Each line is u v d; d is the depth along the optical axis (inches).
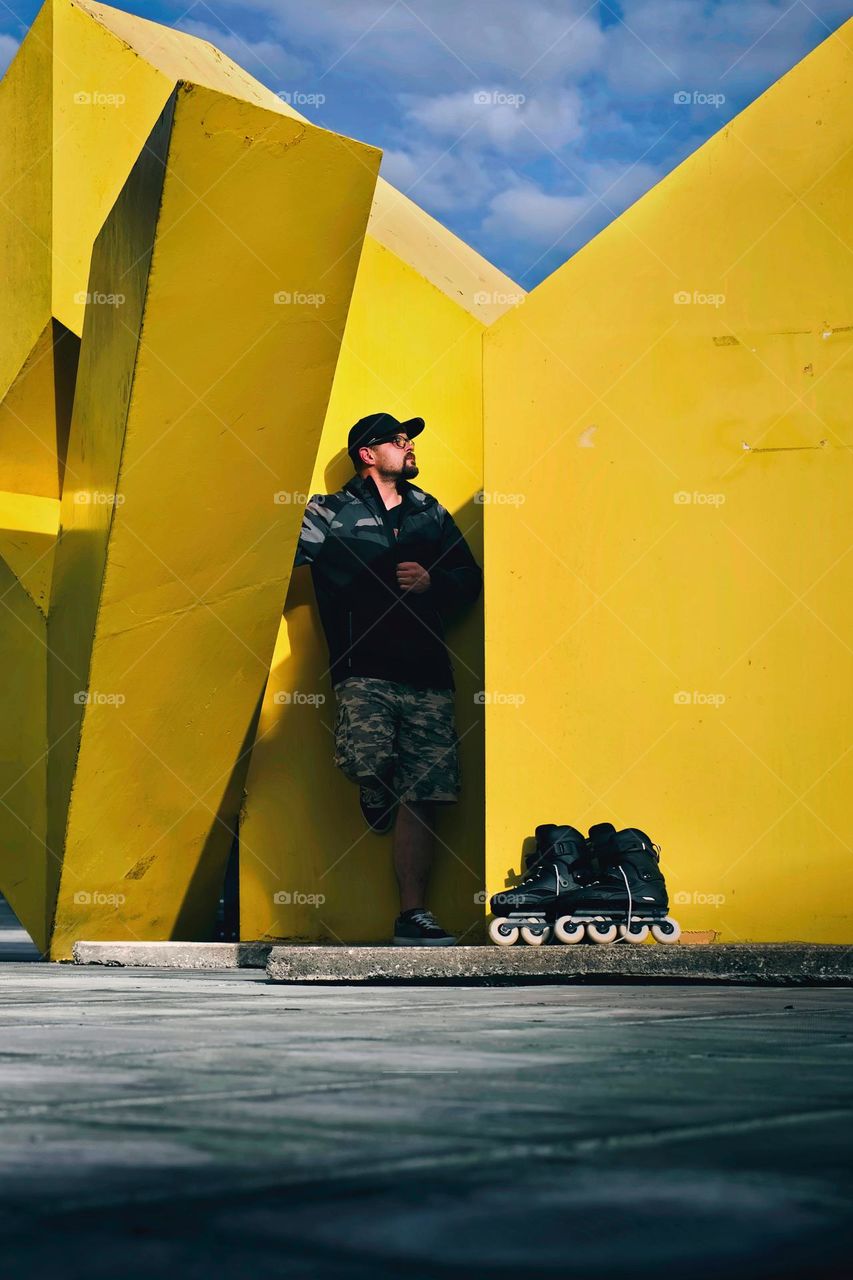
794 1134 52.6
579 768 211.0
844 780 197.0
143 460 206.5
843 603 200.1
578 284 220.5
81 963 220.1
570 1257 34.6
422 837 231.6
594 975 158.2
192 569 218.2
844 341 203.8
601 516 214.7
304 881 243.6
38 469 258.8
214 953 206.4
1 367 249.6
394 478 240.4
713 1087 66.1
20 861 252.5
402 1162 46.5
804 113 208.4
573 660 213.6
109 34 245.0
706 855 202.2
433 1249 35.2
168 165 190.1
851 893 194.9
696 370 211.2
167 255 195.2
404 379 255.0
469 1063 75.9
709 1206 40.3
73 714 224.7
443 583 234.4
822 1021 105.3
